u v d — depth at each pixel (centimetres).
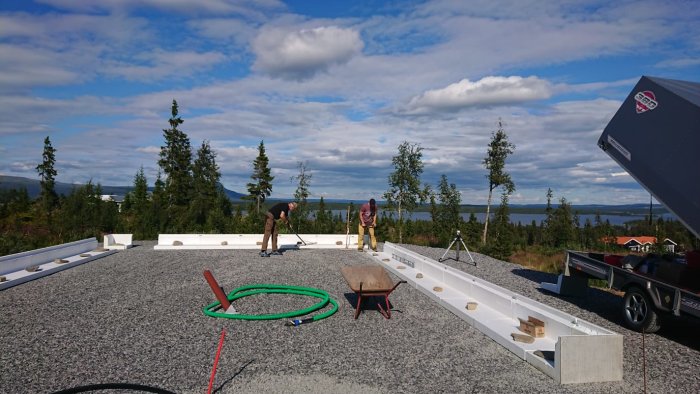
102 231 1862
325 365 517
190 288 896
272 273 1073
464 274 921
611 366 490
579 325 572
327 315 714
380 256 1350
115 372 486
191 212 2030
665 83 704
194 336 611
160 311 729
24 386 448
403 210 2012
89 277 998
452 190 2255
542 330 603
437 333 646
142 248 1514
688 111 638
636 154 718
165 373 486
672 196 643
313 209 2173
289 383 466
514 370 515
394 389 457
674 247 1274
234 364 515
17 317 686
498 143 2142
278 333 632
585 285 884
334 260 1285
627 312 684
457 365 526
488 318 689
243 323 675
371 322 696
